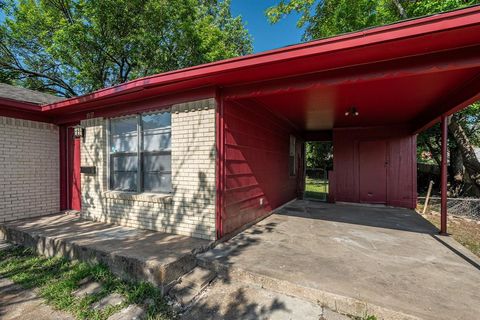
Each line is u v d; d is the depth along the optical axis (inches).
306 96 154.1
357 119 238.7
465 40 83.2
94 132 181.8
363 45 86.0
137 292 95.0
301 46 94.6
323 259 115.6
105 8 423.2
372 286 90.2
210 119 136.1
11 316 84.9
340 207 259.0
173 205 147.5
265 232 161.8
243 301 91.2
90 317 83.8
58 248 133.0
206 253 122.3
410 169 258.7
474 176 307.9
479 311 75.6
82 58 484.4
